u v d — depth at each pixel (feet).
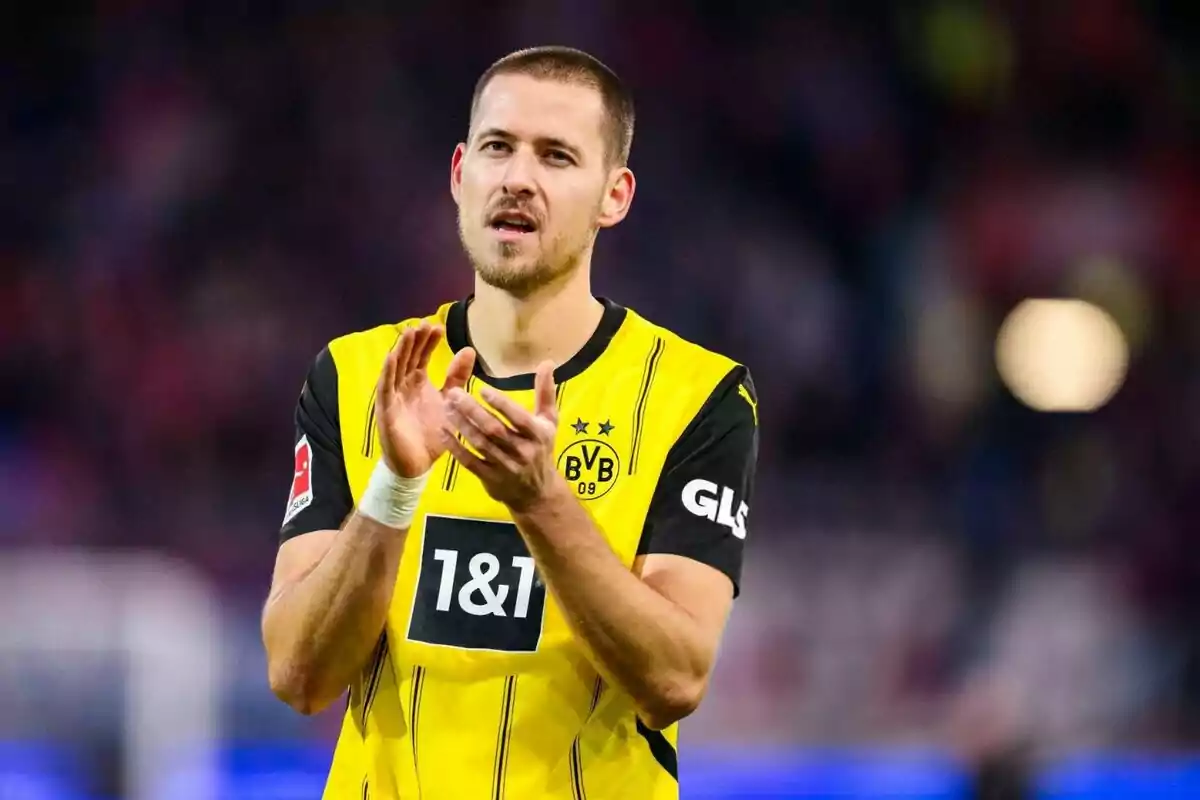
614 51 130.62
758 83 131.13
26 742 72.28
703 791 83.92
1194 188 131.03
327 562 28.96
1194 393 118.83
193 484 107.96
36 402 112.06
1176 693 94.68
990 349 119.14
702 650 28.91
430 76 129.18
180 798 73.92
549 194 30.66
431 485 30.76
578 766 30.01
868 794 83.92
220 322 115.85
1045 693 92.89
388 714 30.45
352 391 32.04
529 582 30.04
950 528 104.17
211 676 75.92
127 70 127.03
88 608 73.77
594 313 32.12
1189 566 104.88
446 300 121.08
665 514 30.60
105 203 122.11
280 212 123.03
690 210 126.21
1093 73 133.90
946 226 127.03
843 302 123.44
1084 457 112.27
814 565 94.63
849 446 116.06
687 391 31.40
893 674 91.86
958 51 133.49
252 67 127.24
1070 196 129.08
